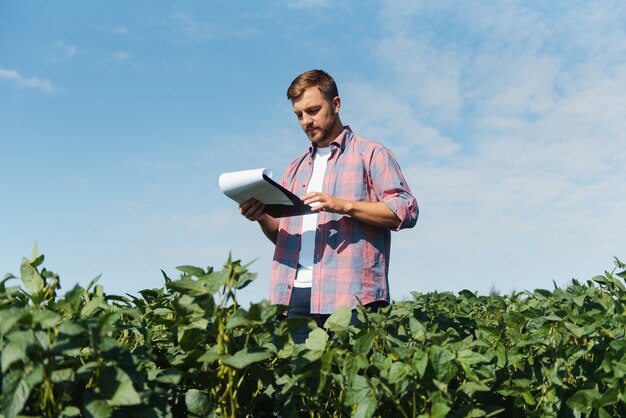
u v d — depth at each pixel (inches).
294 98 144.2
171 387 96.7
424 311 145.6
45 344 75.4
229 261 88.7
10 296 89.8
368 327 101.1
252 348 88.4
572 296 143.7
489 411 100.0
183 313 89.7
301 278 140.9
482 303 173.9
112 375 77.7
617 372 105.7
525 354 111.8
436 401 87.8
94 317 89.7
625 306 134.5
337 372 98.7
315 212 132.2
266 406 106.1
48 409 75.9
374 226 138.3
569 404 105.4
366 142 144.1
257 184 127.9
